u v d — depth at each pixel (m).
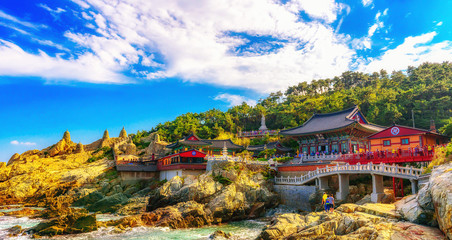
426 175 32.50
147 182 73.12
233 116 135.62
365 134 62.03
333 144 62.56
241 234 36.78
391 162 44.16
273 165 57.44
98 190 65.56
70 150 98.06
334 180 47.34
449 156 33.19
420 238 20.50
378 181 38.94
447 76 126.56
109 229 38.09
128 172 71.88
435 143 54.16
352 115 64.56
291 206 49.16
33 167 78.31
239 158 55.72
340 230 25.09
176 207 44.47
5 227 39.69
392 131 53.56
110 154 93.94
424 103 88.44
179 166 60.84
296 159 61.56
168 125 130.25
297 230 28.89
